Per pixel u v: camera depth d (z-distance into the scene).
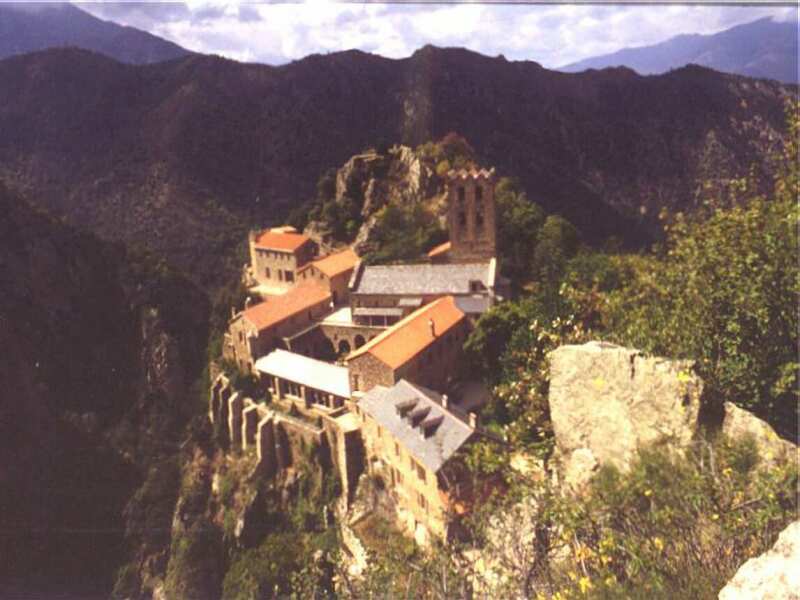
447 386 43.69
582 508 10.62
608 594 8.48
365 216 71.25
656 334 17.56
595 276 39.50
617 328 19.39
